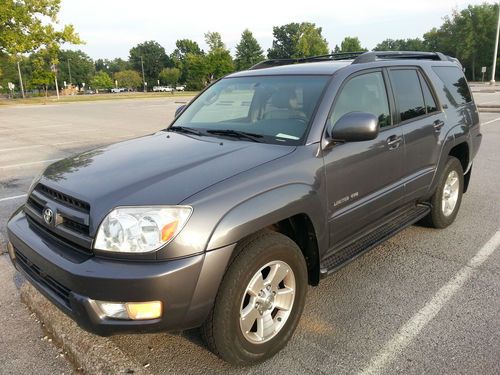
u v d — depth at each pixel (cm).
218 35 7181
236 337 256
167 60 12550
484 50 7156
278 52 10419
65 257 247
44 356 289
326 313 330
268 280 271
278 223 306
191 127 381
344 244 346
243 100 373
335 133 304
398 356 280
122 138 1355
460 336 298
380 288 365
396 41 11494
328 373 267
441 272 391
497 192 634
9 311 341
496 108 1808
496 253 428
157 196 243
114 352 278
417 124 410
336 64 375
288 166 284
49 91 11194
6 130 1673
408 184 400
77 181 275
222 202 245
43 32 4038
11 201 645
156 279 225
